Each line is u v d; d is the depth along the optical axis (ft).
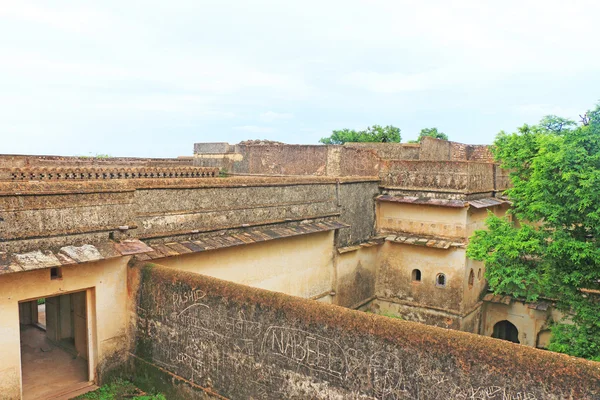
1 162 47.50
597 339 30.19
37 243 24.34
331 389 21.26
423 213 51.60
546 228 35.22
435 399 18.44
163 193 32.04
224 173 66.95
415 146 68.18
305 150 59.47
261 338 23.61
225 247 35.53
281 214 41.68
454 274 49.37
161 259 31.71
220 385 25.40
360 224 51.83
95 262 28.04
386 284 54.54
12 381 24.56
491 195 55.21
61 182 25.68
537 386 16.26
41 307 47.50
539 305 51.11
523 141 35.04
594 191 27.45
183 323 27.04
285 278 42.60
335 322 21.13
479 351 17.56
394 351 19.48
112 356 29.32
